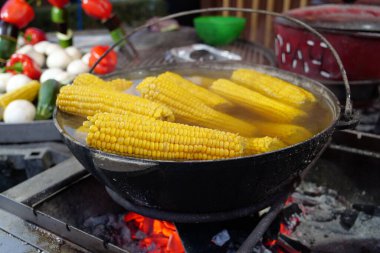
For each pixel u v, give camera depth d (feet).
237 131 3.19
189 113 3.32
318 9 5.48
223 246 3.30
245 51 8.64
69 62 7.27
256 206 3.08
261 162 2.42
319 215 4.46
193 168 2.35
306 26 3.60
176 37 9.93
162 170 2.38
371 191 4.48
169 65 4.29
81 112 3.32
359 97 5.19
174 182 2.48
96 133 2.62
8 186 5.31
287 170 2.64
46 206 3.49
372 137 4.29
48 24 13.35
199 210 2.87
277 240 3.83
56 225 3.25
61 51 7.28
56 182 3.76
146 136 2.62
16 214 3.54
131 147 2.63
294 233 4.23
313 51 5.13
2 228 3.40
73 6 13.53
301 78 3.83
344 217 4.42
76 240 3.18
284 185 3.17
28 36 8.31
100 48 6.91
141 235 3.76
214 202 2.74
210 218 2.94
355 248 4.03
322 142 2.65
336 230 4.26
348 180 4.61
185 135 2.64
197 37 9.88
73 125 3.19
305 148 2.52
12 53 7.03
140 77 4.17
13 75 6.37
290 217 4.39
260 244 3.54
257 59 7.89
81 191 3.80
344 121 2.96
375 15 4.94
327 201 4.66
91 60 6.83
